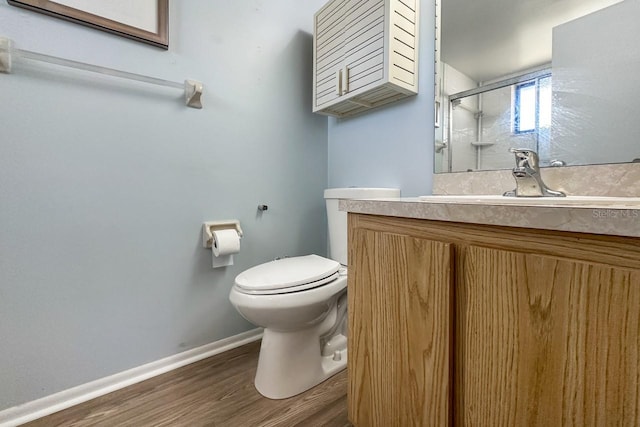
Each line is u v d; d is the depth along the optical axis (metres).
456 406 0.60
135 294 1.18
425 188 1.30
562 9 0.92
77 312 1.06
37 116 0.97
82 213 1.06
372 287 0.77
